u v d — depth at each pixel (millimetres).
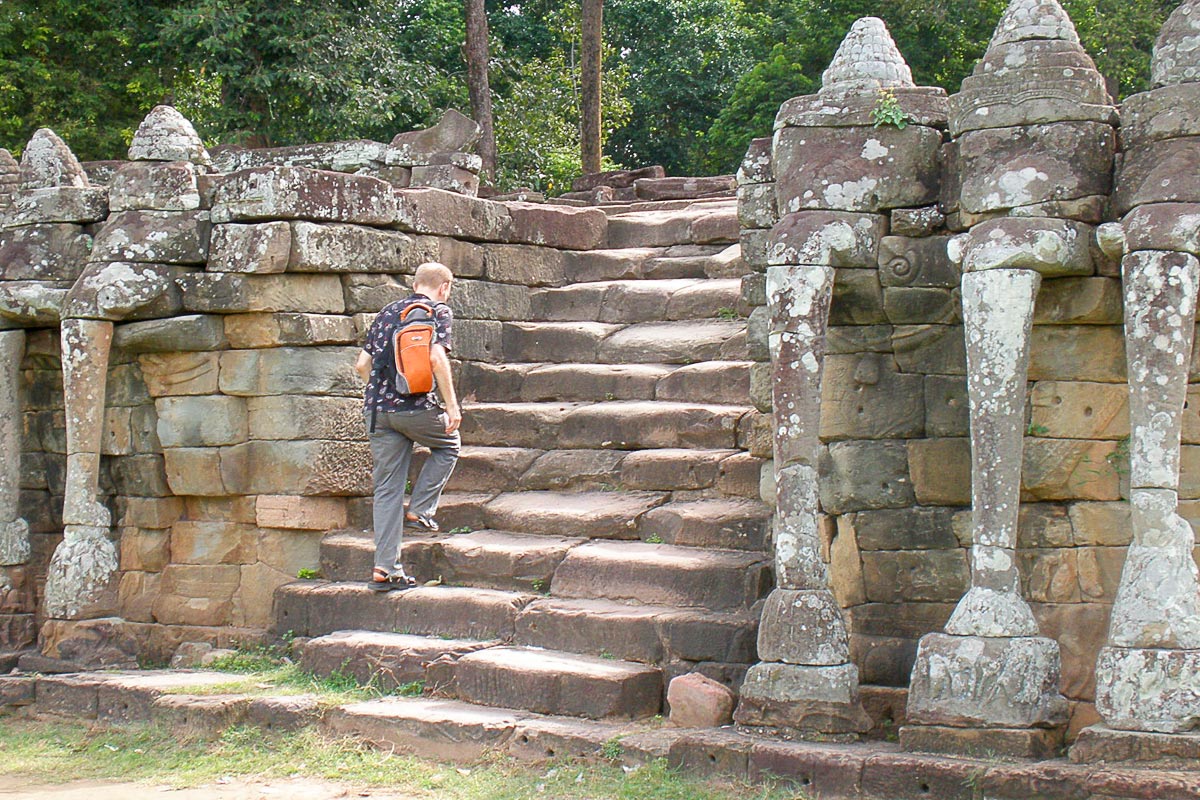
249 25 17094
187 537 8094
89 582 7551
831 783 5027
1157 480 4945
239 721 6398
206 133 17953
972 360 5250
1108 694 4867
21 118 19391
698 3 31297
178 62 18688
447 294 7559
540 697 6031
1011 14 5582
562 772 5469
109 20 19125
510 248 9383
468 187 10547
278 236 7625
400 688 6512
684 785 5203
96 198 8148
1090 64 5492
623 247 10195
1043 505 5586
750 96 23531
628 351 8711
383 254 8156
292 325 7746
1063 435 5516
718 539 6766
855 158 5785
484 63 20109
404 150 10641
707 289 8953
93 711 6914
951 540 5805
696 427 7562
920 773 4879
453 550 7266
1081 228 5312
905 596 5852
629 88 30938
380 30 19094
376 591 7195
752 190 6605
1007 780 4738
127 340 7832
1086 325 5488
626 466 7562
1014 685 5008
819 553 5516
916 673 5172
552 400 8570
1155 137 5289
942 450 5816
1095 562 5496
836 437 5992
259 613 7871
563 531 7328
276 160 11234
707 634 6035
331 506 7914
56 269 8094
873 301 5844
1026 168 5344
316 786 5625
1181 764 4672
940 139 5793
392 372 7266
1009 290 5199
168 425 7973
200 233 7836
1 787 5898
